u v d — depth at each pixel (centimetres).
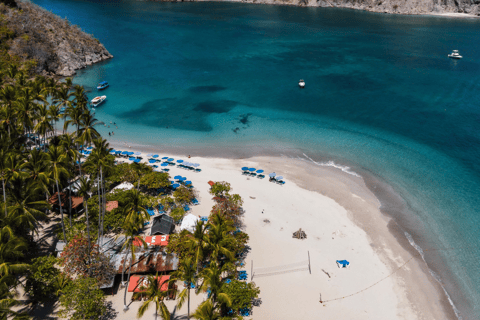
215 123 10825
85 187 5419
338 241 5800
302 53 18712
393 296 4766
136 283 4650
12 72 9394
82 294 3978
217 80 14700
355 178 7800
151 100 12625
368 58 17588
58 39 15775
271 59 17650
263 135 10000
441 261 5453
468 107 11531
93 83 14225
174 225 6016
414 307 4612
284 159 8669
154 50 19475
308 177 7825
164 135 10031
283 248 5600
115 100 12581
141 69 16200
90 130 6131
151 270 4791
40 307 4362
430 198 7038
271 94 13100
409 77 14650
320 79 14625
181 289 4703
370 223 6288
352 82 14188
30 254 5122
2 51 13088
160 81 14600
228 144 9500
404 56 17900
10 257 3881
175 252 5059
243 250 5525
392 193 7225
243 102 12412
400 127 10281
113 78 14938
